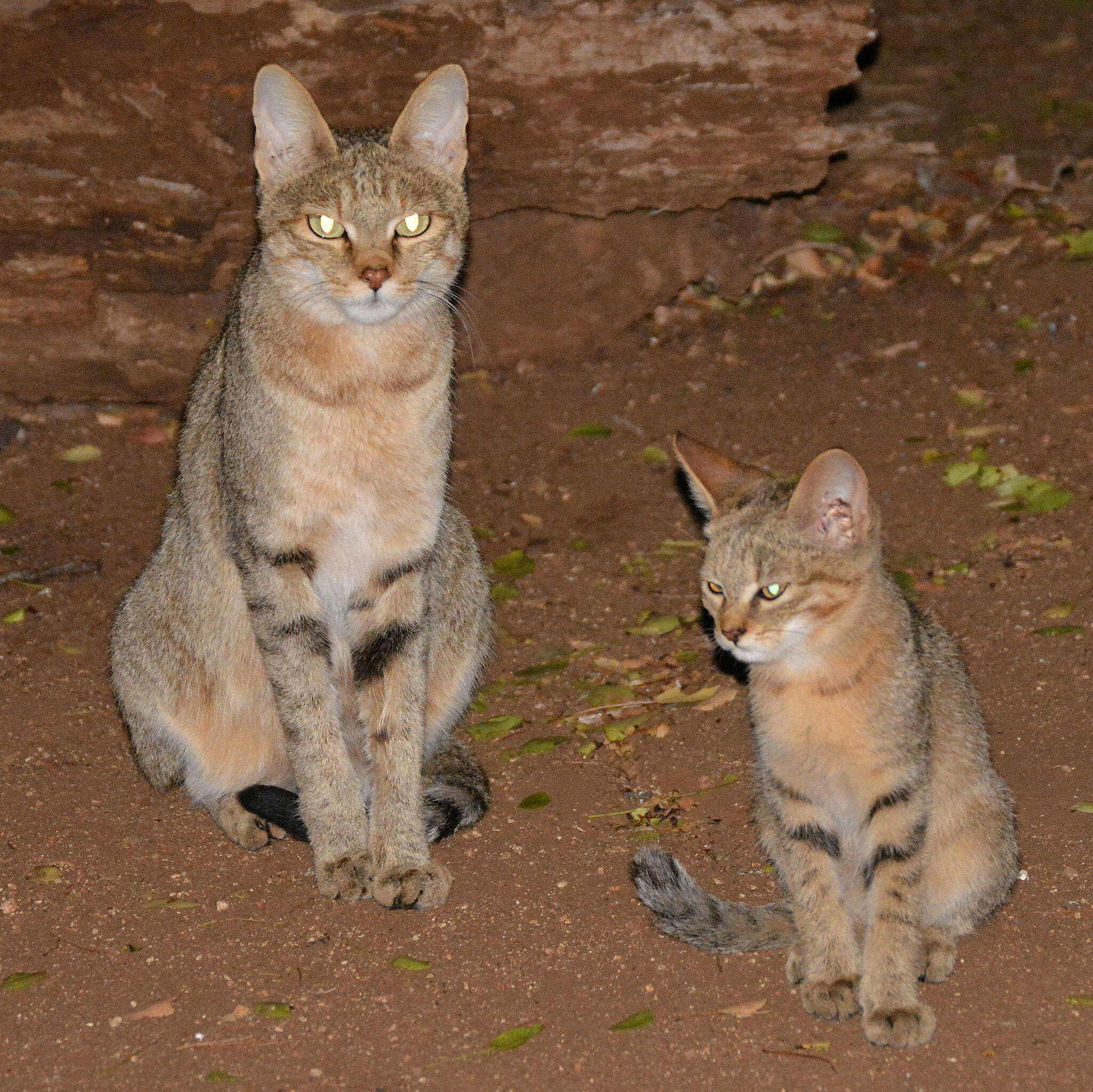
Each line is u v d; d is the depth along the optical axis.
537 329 12.38
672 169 11.56
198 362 9.51
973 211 13.73
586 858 7.29
